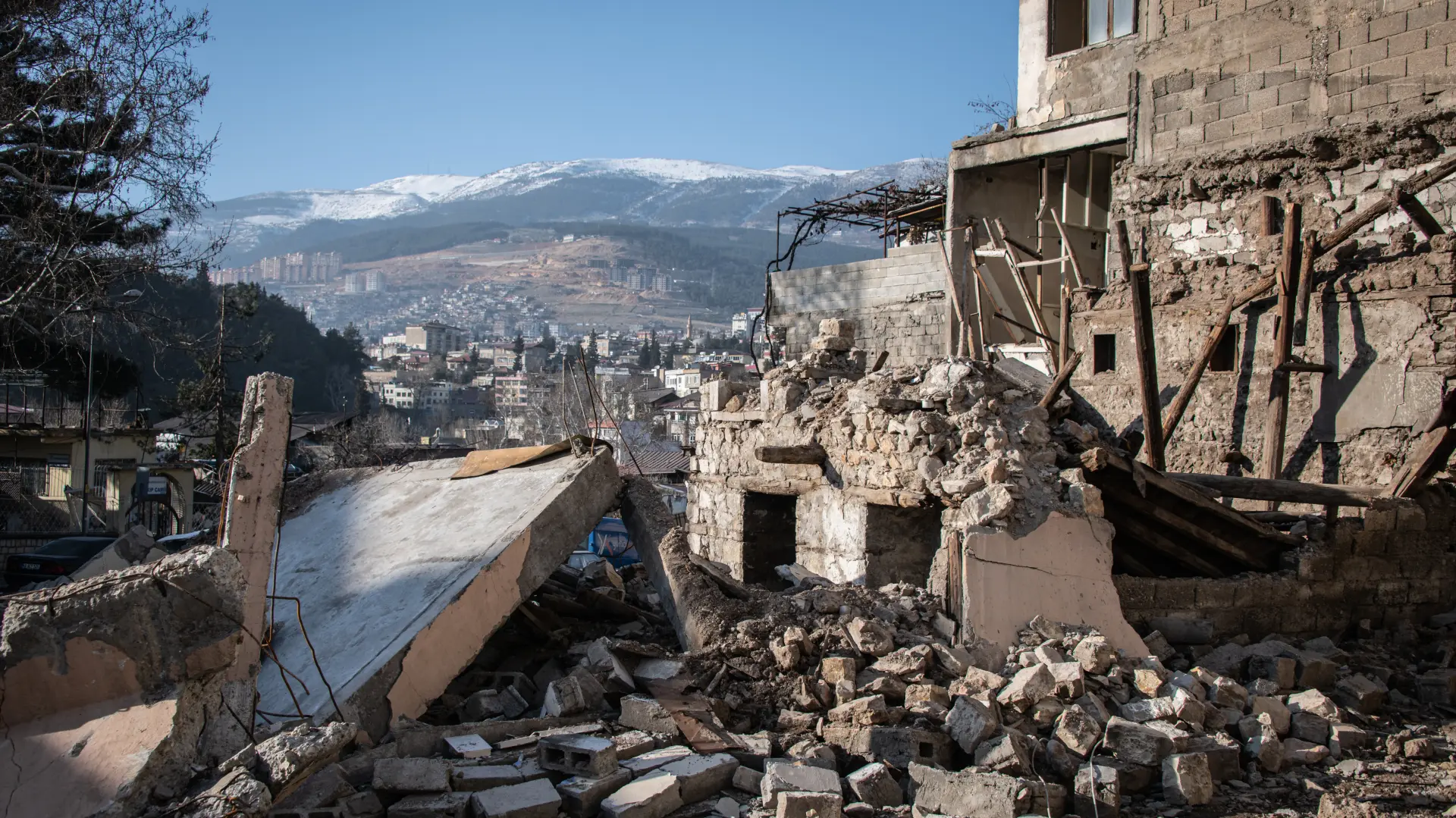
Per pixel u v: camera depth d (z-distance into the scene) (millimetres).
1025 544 8602
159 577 5746
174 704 5578
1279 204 13469
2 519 29328
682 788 6207
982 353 17750
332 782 5816
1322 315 12570
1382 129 12508
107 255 23047
